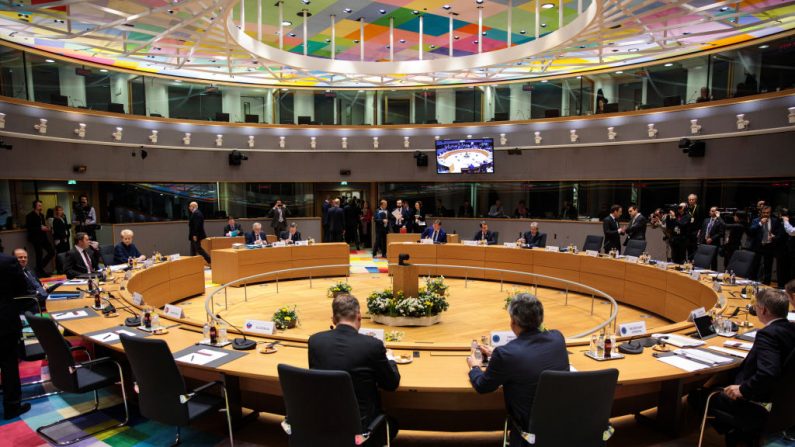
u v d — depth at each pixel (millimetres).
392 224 15578
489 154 16031
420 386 3592
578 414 3078
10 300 4785
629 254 10305
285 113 17406
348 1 10898
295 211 18031
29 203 13523
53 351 4227
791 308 5785
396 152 17438
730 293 6703
